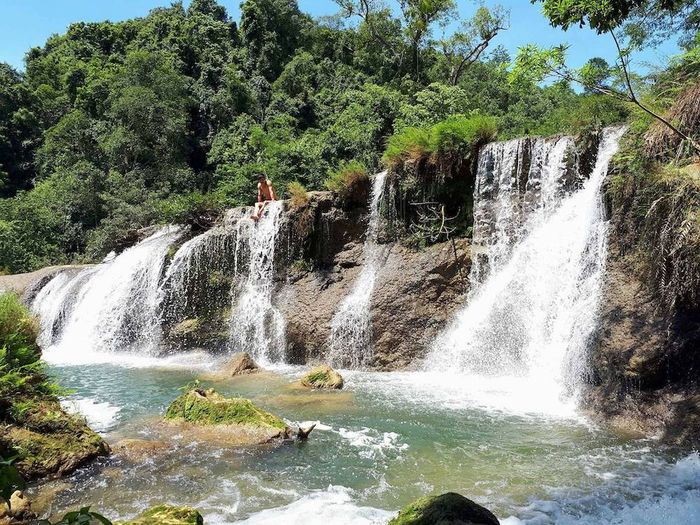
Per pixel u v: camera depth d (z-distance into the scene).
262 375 11.83
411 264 13.40
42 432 6.52
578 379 9.18
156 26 48.84
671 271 8.12
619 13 5.94
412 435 7.61
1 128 40.38
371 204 14.91
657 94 9.35
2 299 8.59
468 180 13.76
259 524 5.06
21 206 28.31
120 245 23.83
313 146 26.00
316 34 48.41
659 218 8.40
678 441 6.87
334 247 14.95
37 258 26.84
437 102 26.73
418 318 12.66
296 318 13.97
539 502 5.47
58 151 37.75
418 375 11.68
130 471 6.30
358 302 13.35
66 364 14.07
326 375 10.59
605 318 8.99
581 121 11.70
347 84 39.69
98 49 51.34
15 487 2.12
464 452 6.93
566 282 10.50
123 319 16.78
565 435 7.45
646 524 4.98
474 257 12.78
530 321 10.95
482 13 36.75
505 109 33.03
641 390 8.03
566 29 6.14
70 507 5.42
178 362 14.17
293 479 6.14
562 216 11.25
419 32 39.00
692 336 7.76
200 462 6.59
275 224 15.52
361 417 8.47
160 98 37.34
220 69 43.69
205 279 16.08
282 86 41.84
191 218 18.61
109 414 8.87
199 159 39.06
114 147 34.25
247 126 36.16
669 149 8.74
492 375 11.22
